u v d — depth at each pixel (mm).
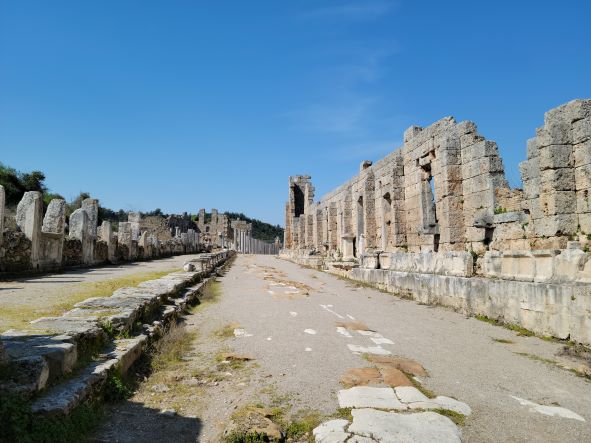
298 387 6684
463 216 17531
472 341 9891
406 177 23453
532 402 6301
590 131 10633
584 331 9172
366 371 7406
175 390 6617
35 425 4211
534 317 10547
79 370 5797
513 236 12727
